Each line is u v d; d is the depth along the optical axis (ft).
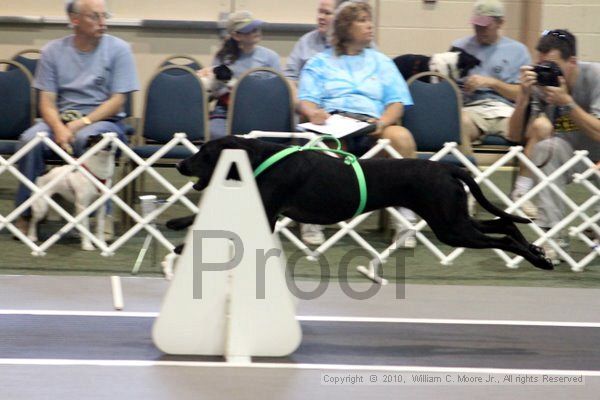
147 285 18.69
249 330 14.10
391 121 22.44
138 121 26.55
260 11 40.01
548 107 22.72
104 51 22.80
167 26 39.78
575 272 21.25
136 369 13.48
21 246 22.12
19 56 28.94
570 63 21.77
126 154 21.56
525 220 15.38
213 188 13.93
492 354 14.82
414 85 23.77
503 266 21.65
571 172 22.16
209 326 14.17
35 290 17.97
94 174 21.27
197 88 23.30
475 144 26.22
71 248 22.08
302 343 15.02
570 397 12.92
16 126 24.16
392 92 22.98
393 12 39.58
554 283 20.07
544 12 38.29
